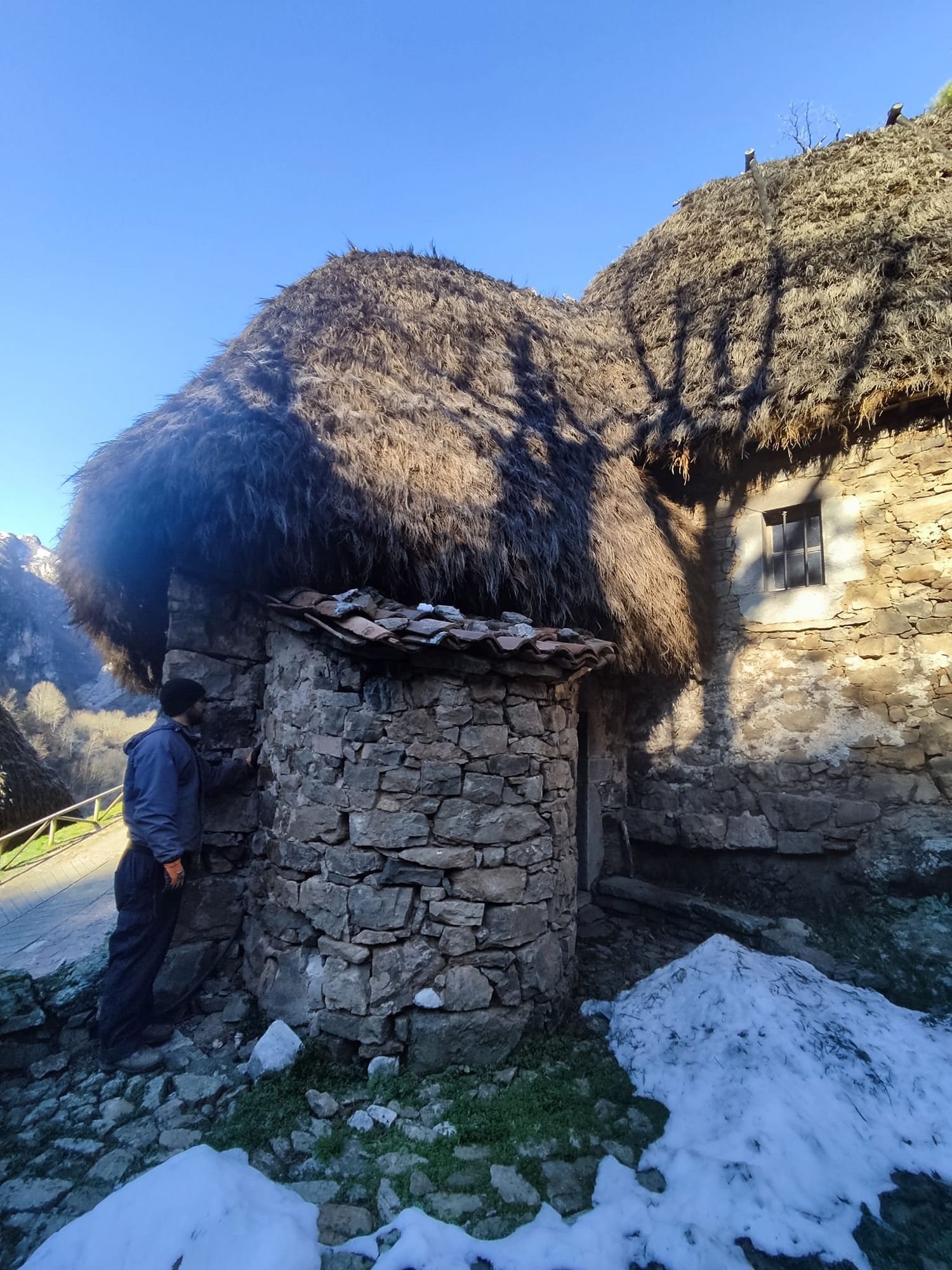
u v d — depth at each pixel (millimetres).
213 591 3445
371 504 3305
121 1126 2350
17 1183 2084
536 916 3139
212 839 3293
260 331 4379
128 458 3324
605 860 5438
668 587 4754
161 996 3041
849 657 4699
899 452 4645
